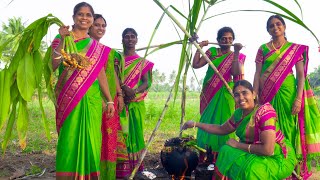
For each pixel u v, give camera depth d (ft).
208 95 18.70
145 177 16.43
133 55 18.72
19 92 13.83
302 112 16.30
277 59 16.26
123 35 18.60
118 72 17.44
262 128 13.21
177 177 15.51
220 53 18.66
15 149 25.29
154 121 47.14
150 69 18.84
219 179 13.66
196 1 14.39
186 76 16.44
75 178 13.01
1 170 19.52
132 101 18.19
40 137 32.45
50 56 13.24
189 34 14.76
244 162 13.12
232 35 18.52
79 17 13.29
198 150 15.96
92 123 13.29
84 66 12.62
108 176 15.55
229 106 18.13
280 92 16.24
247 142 13.74
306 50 16.17
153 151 25.12
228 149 13.78
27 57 13.34
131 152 18.06
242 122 13.82
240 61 18.33
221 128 15.08
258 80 16.75
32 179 17.98
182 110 16.67
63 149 13.06
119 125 17.58
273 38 16.53
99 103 13.62
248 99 13.61
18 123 13.85
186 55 15.28
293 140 16.34
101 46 13.71
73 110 13.10
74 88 13.07
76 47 13.00
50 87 13.48
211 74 18.61
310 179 18.31
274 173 13.12
